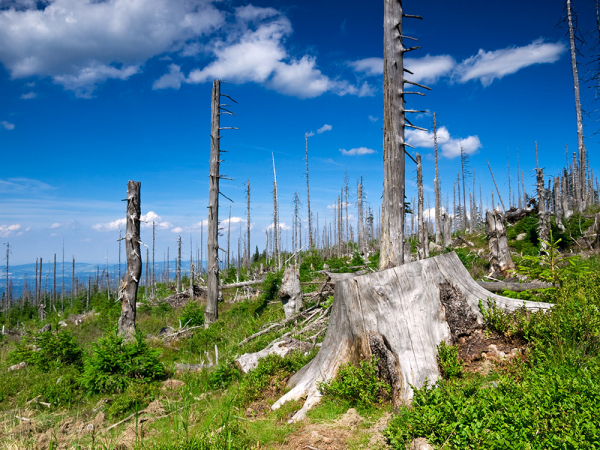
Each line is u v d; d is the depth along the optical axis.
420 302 5.72
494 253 14.94
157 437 5.40
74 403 7.93
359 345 5.63
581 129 22.89
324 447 4.17
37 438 6.12
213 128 16.47
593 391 3.42
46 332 10.43
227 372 8.13
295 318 12.02
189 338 13.20
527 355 5.06
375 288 5.68
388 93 6.98
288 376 6.85
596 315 5.16
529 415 3.23
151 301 25.11
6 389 8.46
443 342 5.44
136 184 14.21
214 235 15.88
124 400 7.29
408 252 12.49
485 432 3.20
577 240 18.69
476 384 4.32
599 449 2.79
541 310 5.68
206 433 4.65
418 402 4.11
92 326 20.66
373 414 4.85
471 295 6.10
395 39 7.00
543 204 19.48
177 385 8.26
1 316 46.75
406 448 3.61
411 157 7.16
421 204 23.69
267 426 5.05
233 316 15.52
